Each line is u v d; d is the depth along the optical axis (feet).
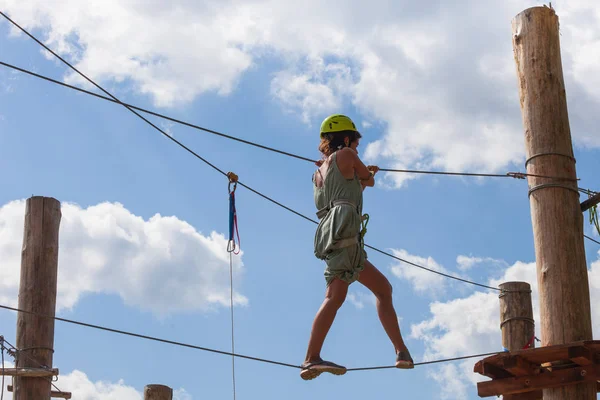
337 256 25.96
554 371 29.14
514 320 40.37
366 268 26.78
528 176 31.83
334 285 26.07
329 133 27.35
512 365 28.81
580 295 30.09
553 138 31.68
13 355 36.58
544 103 32.07
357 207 26.58
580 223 31.19
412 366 26.37
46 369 36.42
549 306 30.07
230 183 28.68
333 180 26.50
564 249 30.50
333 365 25.41
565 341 29.45
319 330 25.68
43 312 37.47
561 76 32.60
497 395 29.78
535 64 32.53
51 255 38.47
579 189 32.45
